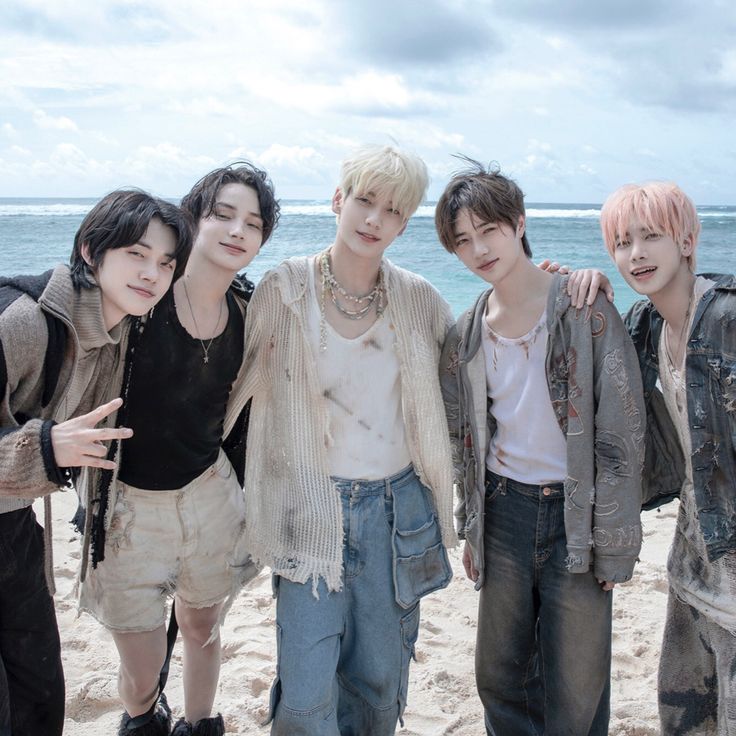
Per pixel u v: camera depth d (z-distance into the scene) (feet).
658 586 15.16
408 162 8.98
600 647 9.37
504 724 10.28
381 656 9.45
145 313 8.57
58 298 7.82
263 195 9.41
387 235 9.16
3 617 8.55
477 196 9.04
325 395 9.36
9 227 123.24
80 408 8.95
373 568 9.32
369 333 9.45
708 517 8.64
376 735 9.70
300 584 9.16
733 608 8.59
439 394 9.84
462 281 59.98
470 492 9.88
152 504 9.62
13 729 8.75
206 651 10.58
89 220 8.09
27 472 7.28
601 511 8.93
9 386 7.55
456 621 14.10
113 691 11.60
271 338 9.70
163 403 9.25
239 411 10.09
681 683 9.60
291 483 9.43
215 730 10.59
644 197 8.76
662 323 9.43
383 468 9.45
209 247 9.14
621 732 10.98
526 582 9.59
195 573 10.07
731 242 114.32
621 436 8.87
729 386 8.43
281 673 9.07
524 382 9.37
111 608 9.63
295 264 9.64
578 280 9.07
